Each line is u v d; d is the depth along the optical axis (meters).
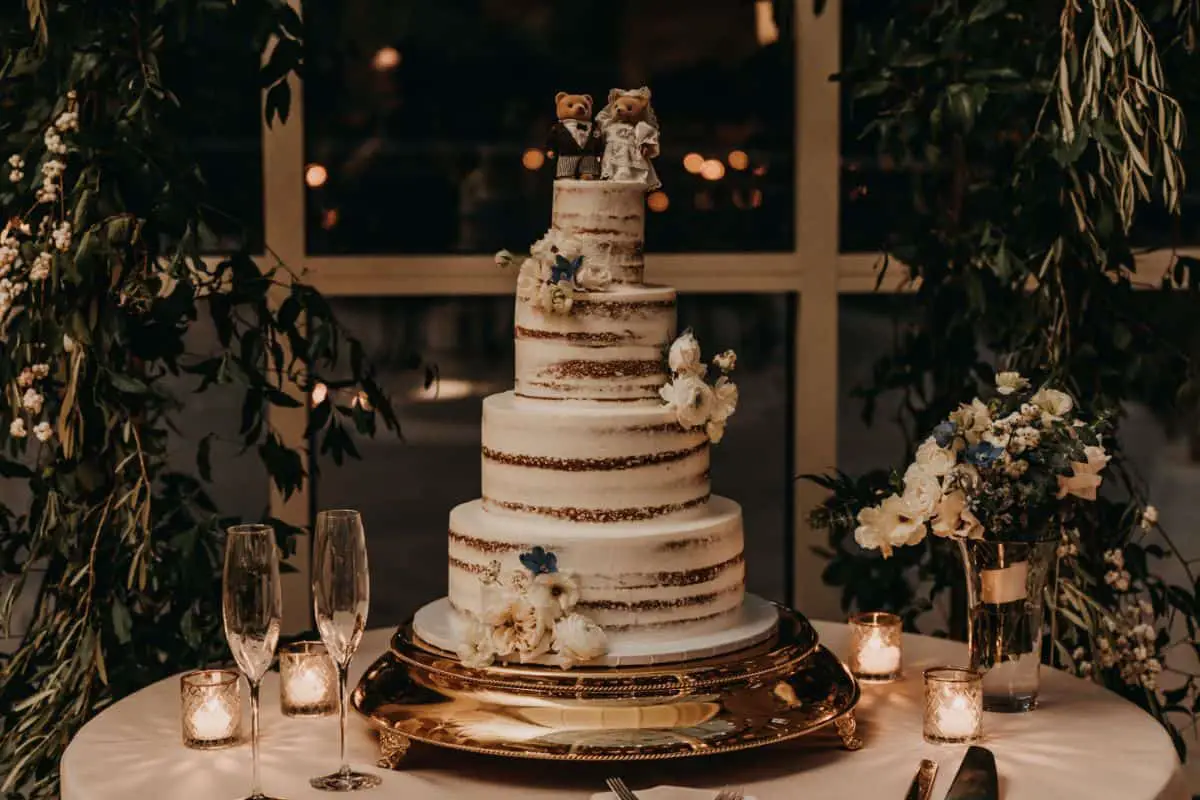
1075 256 3.13
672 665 2.22
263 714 2.53
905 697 2.59
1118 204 2.85
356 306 3.52
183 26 2.86
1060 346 3.11
